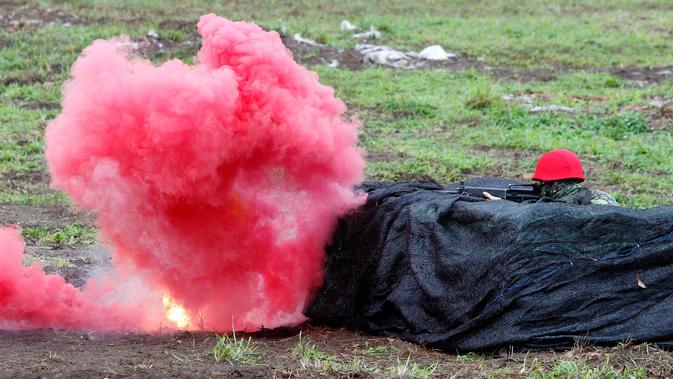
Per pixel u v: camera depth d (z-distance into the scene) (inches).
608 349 462.9
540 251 474.9
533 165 1043.9
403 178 979.3
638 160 1062.4
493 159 1076.5
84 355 457.7
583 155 1096.2
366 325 536.4
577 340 465.7
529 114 1289.4
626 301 475.5
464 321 482.6
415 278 508.1
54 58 1492.4
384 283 527.5
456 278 492.4
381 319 531.2
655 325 468.4
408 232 521.3
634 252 479.8
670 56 1692.9
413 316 506.9
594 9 2127.2
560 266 475.5
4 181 974.4
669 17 2020.2
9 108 1261.1
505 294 472.7
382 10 2053.4
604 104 1346.0
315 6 2059.5
